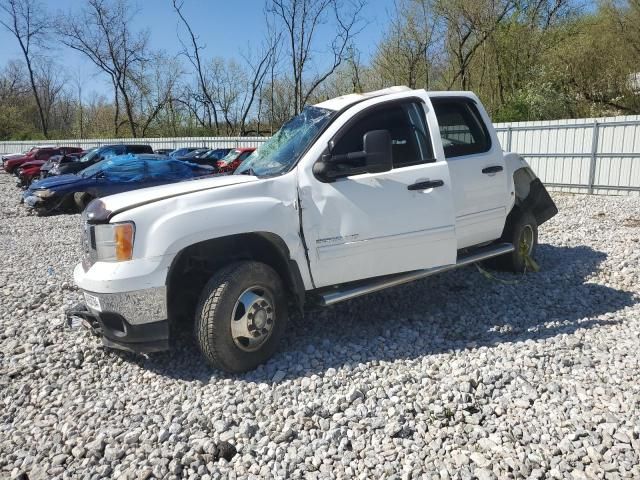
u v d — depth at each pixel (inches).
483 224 201.3
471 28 1069.8
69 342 176.9
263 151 181.5
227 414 125.8
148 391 143.2
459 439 112.3
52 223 494.3
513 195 215.2
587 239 308.7
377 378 144.0
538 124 616.7
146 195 148.3
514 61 1020.5
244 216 143.6
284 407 129.9
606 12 895.1
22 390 146.3
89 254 147.6
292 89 1517.0
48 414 134.0
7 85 2202.3
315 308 170.2
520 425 117.0
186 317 164.9
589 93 917.2
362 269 162.4
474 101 202.8
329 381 141.2
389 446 111.8
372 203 159.9
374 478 102.7
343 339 171.6
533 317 189.3
